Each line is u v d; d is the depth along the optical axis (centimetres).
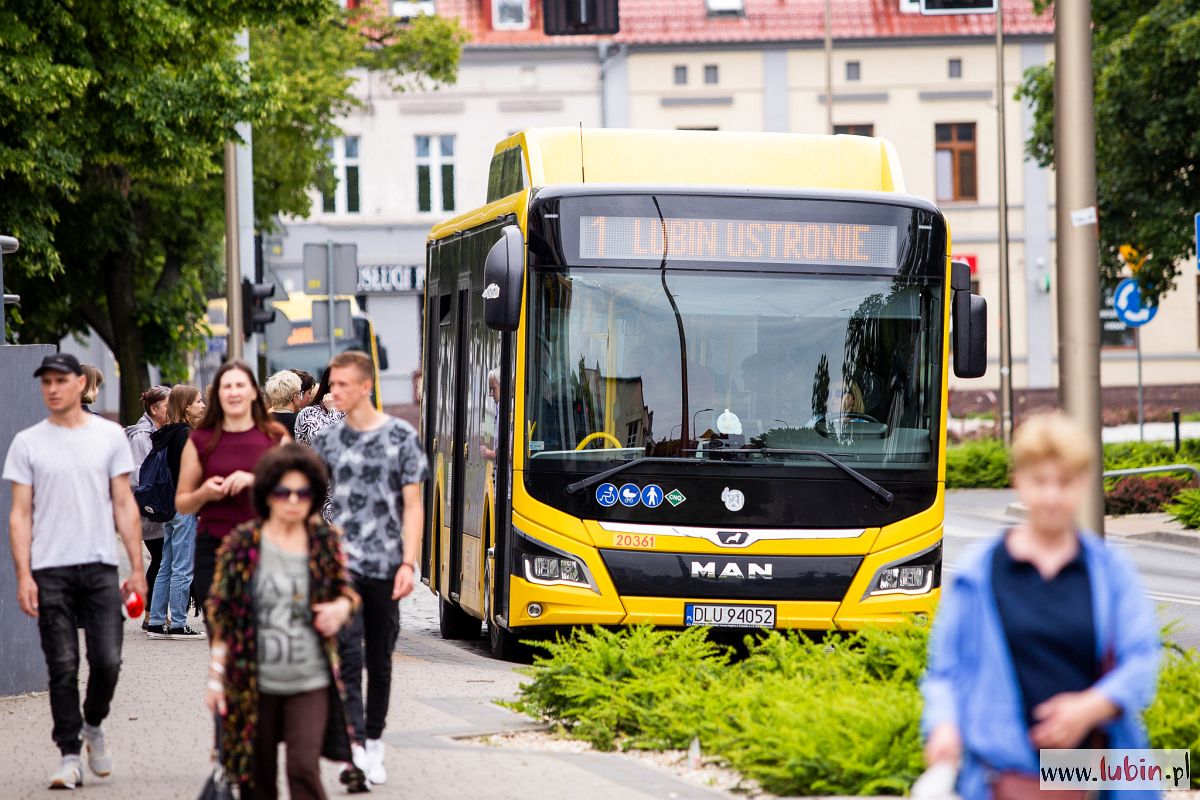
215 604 1502
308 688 1510
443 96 12975
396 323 13038
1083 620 1091
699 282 2877
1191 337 12925
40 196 5556
